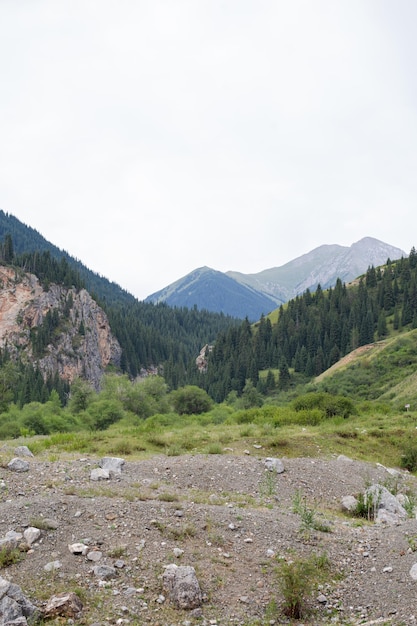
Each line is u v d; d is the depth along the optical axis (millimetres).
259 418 34469
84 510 10492
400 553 9891
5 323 162750
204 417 49500
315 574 9133
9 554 8523
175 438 23891
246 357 136875
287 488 16531
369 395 68250
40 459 17484
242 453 21391
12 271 173250
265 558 9508
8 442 23484
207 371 149000
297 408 37375
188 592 7871
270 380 114875
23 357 155625
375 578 9094
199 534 10133
